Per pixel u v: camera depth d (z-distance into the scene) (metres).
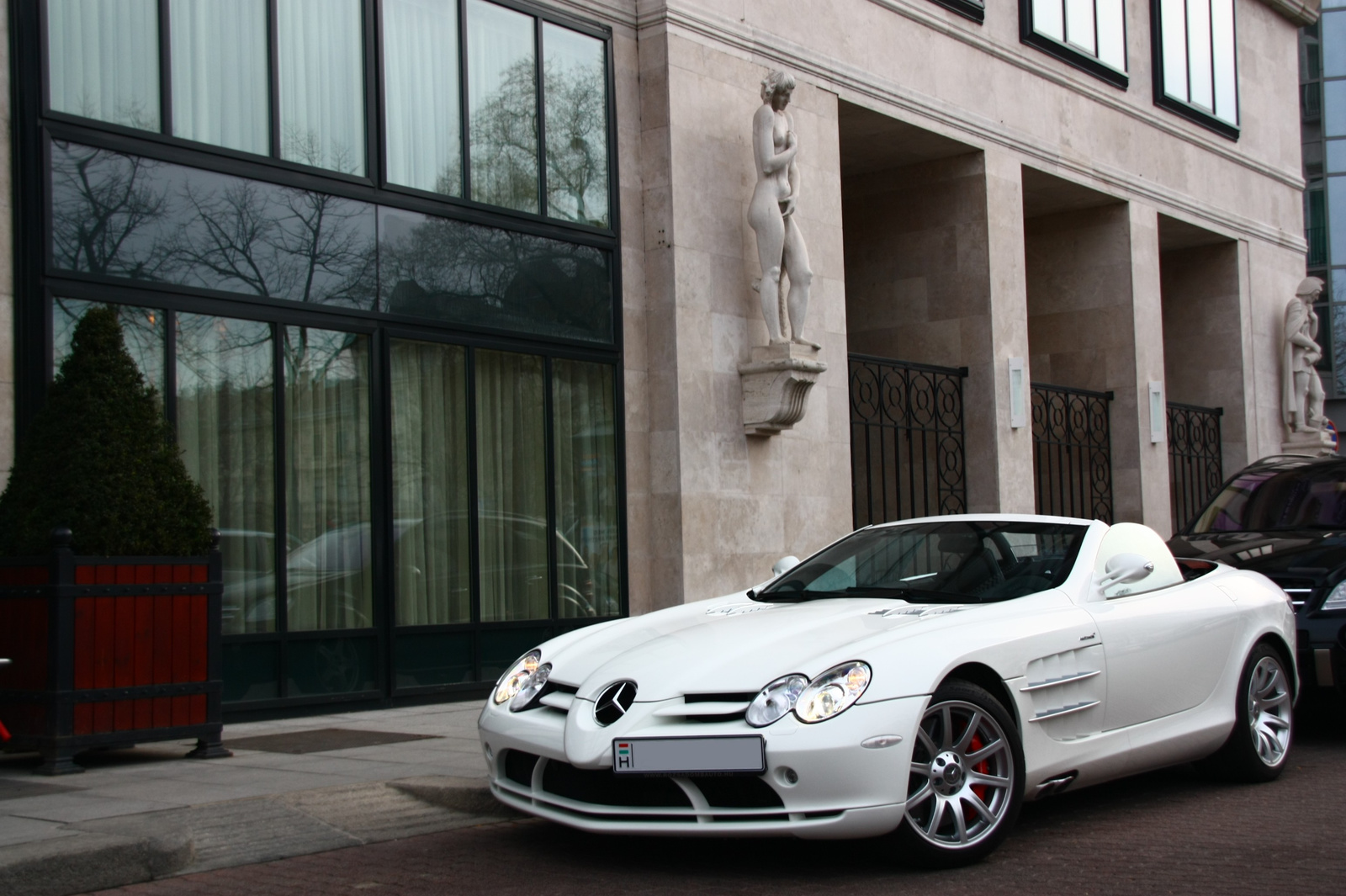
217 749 6.94
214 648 6.95
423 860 5.02
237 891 4.55
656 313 11.39
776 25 12.47
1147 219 17.53
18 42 7.86
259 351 8.93
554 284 10.88
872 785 4.46
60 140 7.97
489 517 10.40
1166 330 20.38
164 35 8.54
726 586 11.40
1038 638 5.19
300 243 9.21
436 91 10.24
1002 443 14.58
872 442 15.42
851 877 4.61
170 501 6.87
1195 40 18.89
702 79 11.73
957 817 4.70
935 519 6.47
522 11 10.84
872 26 13.52
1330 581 7.63
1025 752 5.03
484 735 5.21
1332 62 40.03
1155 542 6.36
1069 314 17.58
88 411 6.68
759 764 4.44
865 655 4.67
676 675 4.78
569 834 5.45
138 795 5.73
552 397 10.84
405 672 9.64
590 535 11.08
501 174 10.64
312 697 8.97
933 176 15.19
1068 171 16.08
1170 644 5.84
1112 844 5.08
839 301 12.77
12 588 6.56
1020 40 15.48
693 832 4.55
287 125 9.27
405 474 9.84
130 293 8.20
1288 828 5.33
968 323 14.84
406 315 9.80
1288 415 20.47
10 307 7.75
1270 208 20.56
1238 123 19.78
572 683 5.06
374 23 9.83
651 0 11.56
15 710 6.50
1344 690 7.54
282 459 8.95
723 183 11.80
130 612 6.60
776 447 12.00
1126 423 17.05
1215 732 6.06
